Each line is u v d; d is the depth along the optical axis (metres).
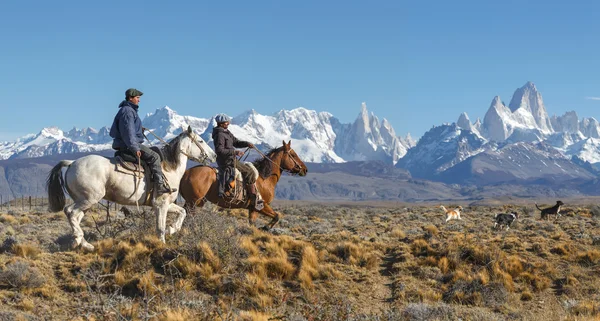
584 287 15.74
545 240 19.95
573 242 19.89
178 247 15.16
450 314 13.41
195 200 16.81
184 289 13.59
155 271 14.46
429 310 13.44
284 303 13.44
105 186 14.69
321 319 12.42
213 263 14.66
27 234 19.91
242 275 14.32
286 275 14.84
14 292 12.92
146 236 15.92
